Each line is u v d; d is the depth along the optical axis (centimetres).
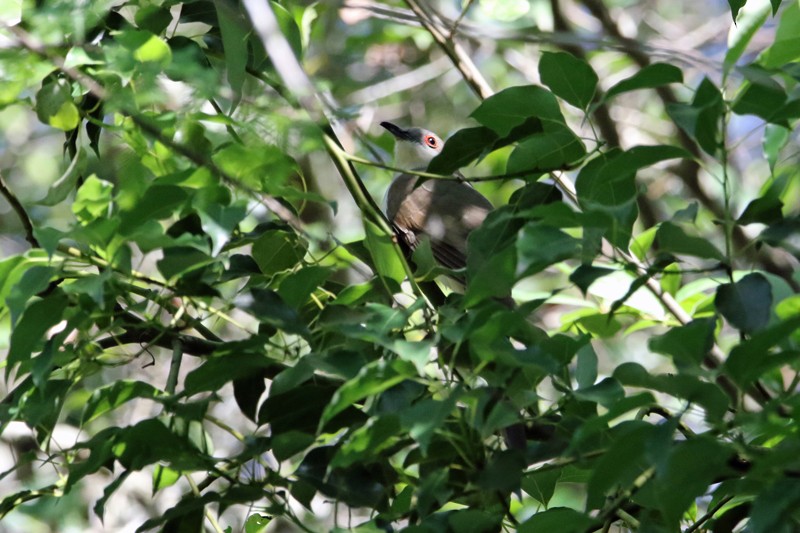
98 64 580
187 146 563
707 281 764
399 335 504
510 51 1459
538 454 489
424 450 395
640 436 419
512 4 746
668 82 471
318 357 469
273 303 489
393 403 469
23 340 477
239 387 531
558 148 534
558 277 1345
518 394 457
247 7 514
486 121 535
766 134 522
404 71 1555
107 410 518
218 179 489
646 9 1655
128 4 633
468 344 472
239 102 523
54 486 534
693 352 423
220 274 537
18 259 488
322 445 530
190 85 545
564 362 468
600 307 785
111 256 470
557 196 532
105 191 498
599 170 485
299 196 494
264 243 579
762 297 453
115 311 549
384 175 1400
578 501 1141
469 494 495
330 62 1487
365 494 496
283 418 510
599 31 1423
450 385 440
